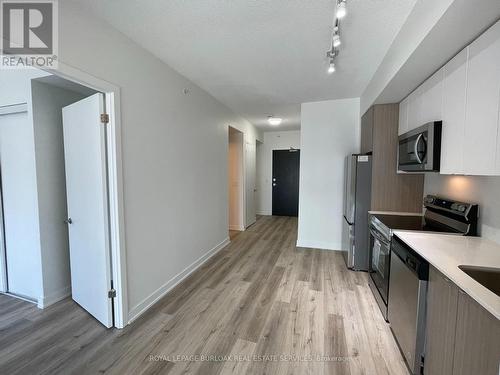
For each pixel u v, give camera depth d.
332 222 4.14
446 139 1.78
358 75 2.91
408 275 1.68
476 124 1.45
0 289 2.72
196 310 2.38
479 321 1.04
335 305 2.46
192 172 3.21
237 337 2.00
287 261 3.64
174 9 1.73
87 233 2.21
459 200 2.13
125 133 2.09
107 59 1.89
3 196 2.61
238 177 5.45
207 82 3.16
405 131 2.69
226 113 4.30
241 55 2.43
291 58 2.48
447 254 1.50
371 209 3.13
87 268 2.27
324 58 2.47
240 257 3.81
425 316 1.52
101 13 1.77
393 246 2.01
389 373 1.65
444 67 1.81
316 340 1.96
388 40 2.12
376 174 3.07
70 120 2.25
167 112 2.65
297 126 6.27
